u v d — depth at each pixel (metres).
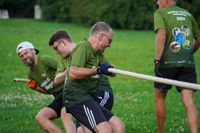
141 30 46.62
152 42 34.38
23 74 21.16
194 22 9.88
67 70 8.00
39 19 58.22
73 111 7.83
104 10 47.59
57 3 55.28
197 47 10.05
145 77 7.62
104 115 7.91
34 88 9.34
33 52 9.15
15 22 51.81
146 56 27.11
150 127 11.50
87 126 7.74
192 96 9.41
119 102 14.84
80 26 49.25
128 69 23.06
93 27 7.87
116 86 17.94
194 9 46.28
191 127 9.27
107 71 7.62
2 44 31.81
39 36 37.28
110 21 47.47
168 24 9.57
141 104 14.49
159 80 7.55
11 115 12.85
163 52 9.61
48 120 9.02
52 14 56.09
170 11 9.63
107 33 7.79
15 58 25.77
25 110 13.57
